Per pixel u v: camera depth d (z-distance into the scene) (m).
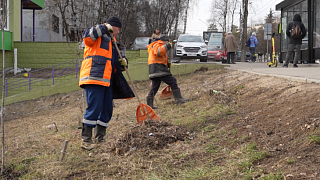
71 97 12.78
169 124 5.14
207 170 3.51
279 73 8.05
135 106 8.22
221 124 4.99
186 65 12.96
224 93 7.10
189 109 6.46
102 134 4.96
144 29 37.84
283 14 16.98
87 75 4.52
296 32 12.09
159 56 7.08
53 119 9.15
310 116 4.07
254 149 3.77
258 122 4.59
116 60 4.89
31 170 4.24
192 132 4.92
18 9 18.00
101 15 20.34
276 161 3.39
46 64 17.48
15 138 6.63
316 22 13.77
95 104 4.59
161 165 3.86
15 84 14.70
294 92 5.44
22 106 12.91
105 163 4.14
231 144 4.09
